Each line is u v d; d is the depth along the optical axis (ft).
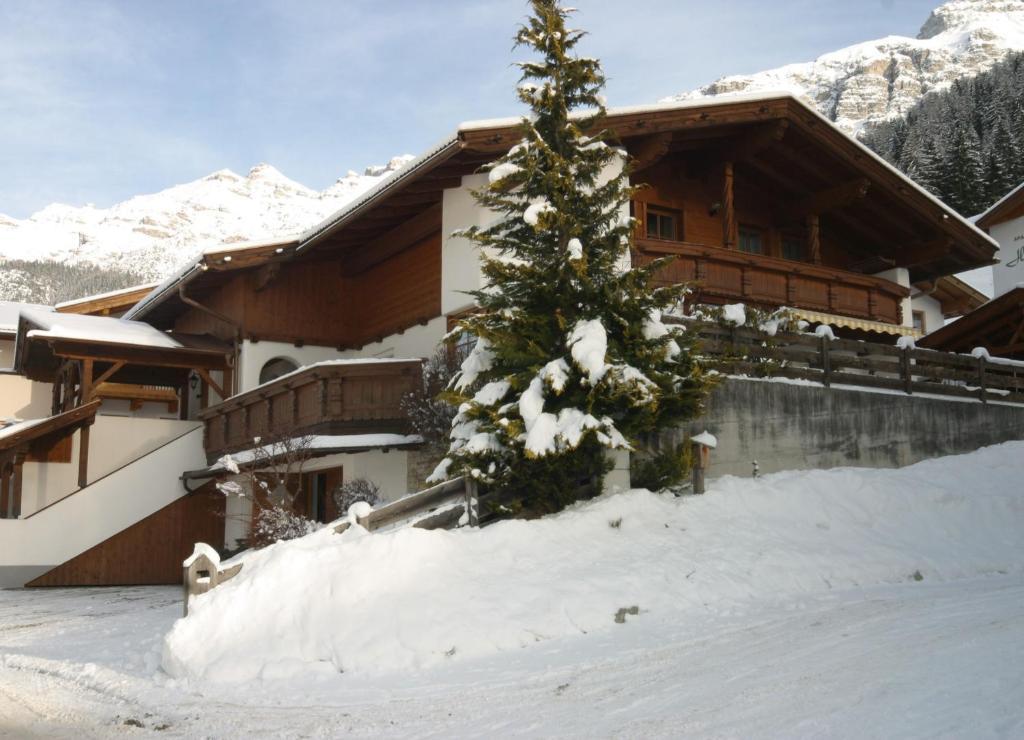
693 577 32.91
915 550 38.73
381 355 70.18
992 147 263.49
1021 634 24.59
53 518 68.80
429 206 63.46
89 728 22.74
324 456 60.13
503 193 39.47
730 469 44.75
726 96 61.16
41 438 72.79
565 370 36.45
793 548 36.42
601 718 20.45
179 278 73.36
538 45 40.11
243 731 21.68
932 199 70.49
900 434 50.60
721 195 71.61
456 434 38.63
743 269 65.10
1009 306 65.16
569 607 30.01
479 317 37.73
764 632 27.66
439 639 27.91
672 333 39.14
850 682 21.27
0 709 25.17
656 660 25.41
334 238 69.62
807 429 47.50
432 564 31.45
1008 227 102.68
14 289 490.08
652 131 59.36
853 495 42.70
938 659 22.54
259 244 66.90
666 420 38.99
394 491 55.77
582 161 40.11
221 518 74.84
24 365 88.48
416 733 20.57
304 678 26.78
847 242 79.15
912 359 55.11
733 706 20.33
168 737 21.54
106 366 80.53
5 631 44.21
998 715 17.83
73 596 60.49
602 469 38.63
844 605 31.07
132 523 71.56
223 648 28.96
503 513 37.60
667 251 61.46
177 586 68.23
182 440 74.49
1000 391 56.70
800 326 50.19
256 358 71.72
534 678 24.64
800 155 68.28
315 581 30.53
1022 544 40.91
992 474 47.47
